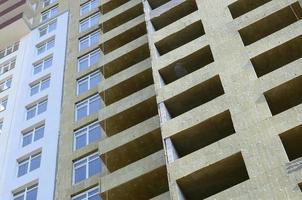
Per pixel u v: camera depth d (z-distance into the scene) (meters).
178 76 31.08
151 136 29.59
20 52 48.84
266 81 25.98
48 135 37.25
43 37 48.84
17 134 39.19
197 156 24.48
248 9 32.41
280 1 29.94
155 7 38.75
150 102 31.64
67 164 33.84
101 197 28.36
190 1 34.97
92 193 31.17
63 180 32.91
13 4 53.72
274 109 26.42
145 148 30.20
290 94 25.69
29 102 41.62
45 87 42.66
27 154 36.94
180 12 35.53
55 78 42.31
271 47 27.72
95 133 35.09
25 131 39.34
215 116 25.88
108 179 28.22
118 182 27.81
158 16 35.69
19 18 51.16
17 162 37.03
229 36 29.81
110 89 34.81
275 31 30.00
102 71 37.84
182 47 31.12
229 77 27.27
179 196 23.72
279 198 20.81
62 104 39.09
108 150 30.12
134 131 30.00
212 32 30.75
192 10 35.34
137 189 28.12
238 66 27.59
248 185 21.83
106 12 45.50
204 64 30.89
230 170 24.11
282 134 23.31
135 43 37.09
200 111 26.53
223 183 24.78
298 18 29.64
